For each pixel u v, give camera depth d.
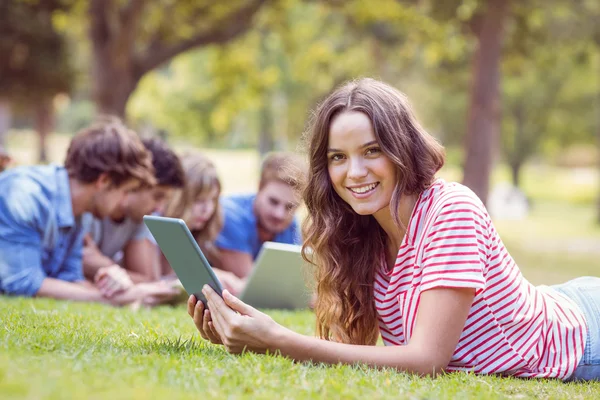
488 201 17.91
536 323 3.12
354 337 3.35
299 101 37.81
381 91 3.04
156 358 2.67
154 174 5.32
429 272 2.88
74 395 1.97
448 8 18.05
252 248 6.27
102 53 17.48
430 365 2.84
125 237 5.77
